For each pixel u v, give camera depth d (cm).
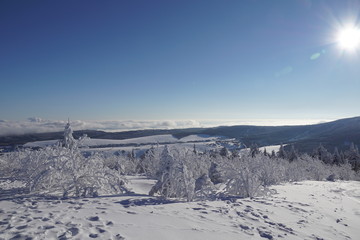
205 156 2464
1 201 631
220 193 1034
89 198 738
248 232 508
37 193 781
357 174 4238
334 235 554
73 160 866
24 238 359
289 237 502
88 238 377
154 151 2253
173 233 450
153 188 995
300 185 1686
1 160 1265
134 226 465
